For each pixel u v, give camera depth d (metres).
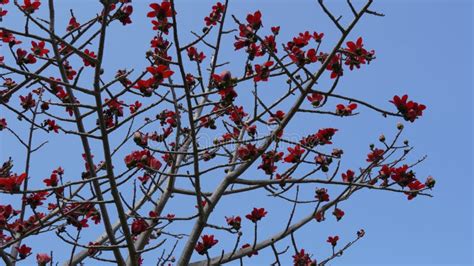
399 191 4.10
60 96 4.29
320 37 4.18
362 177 4.61
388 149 4.57
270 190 4.31
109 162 3.48
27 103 4.46
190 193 4.78
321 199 4.57
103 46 3.15
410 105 3.73
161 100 3.42
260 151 4.04
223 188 4.11
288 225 4.33
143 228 3.76
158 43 4.03
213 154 4.89
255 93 3.99
